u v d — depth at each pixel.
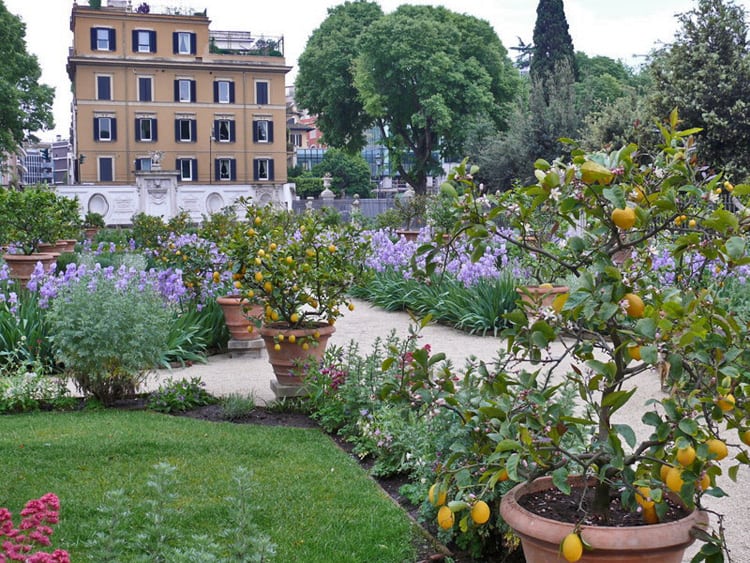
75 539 4.21
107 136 56.22
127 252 20.33
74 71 57.53
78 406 7.73
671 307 2.62
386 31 48.91
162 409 7.47
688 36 23.84
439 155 56.88
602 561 2.83
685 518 2.95
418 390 3.81
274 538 4.30
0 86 41.31
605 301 2.72
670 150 3.08
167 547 3.30
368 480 5.34
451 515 2.92
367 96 50.16
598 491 3.14
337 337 11.85
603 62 67.00
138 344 7.48
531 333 3.04
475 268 12.74
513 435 3.04
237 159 59.00
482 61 51.47
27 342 9.14
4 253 17.09
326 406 6.81
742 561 4.10
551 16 47.69
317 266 7.82
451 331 12.38
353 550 4.18
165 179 42.81
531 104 36.72
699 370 2.85
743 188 2.92
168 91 57.03
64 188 41.28
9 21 43.62
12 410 7.43
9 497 4.83
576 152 2.95
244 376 9.12
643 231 2.99
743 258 2.73
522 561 4.16
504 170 36.38
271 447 6.05
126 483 5.13
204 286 11.02
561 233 3.59
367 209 48.16
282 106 59.50
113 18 56.16
